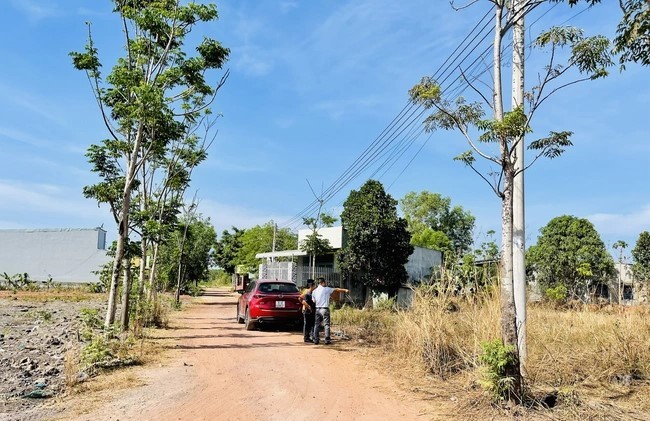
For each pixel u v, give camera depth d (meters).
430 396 7.64
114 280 12.51
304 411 6.81
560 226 33.97
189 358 10.39
